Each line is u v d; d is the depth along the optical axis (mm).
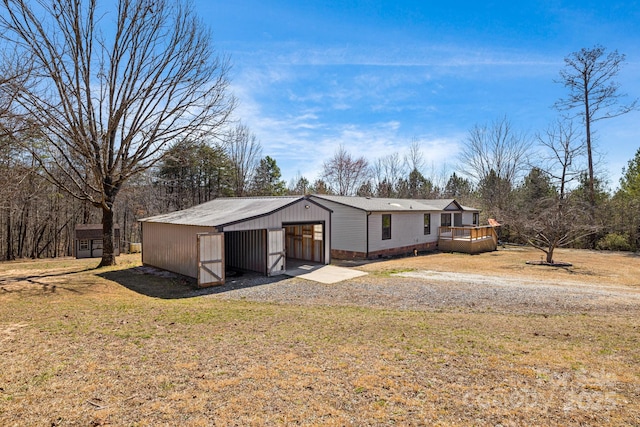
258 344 5551
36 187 20453
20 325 6301
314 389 4062
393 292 10102
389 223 19484
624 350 5480
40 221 23703
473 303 8891
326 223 15062
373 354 5203
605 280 12328
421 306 8586
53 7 11844
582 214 18719
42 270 13984
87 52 12930
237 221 11578
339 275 12836
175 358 4898
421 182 43281
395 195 42062
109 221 14805
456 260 17516
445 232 22891
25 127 9773
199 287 10750
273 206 13227
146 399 3748
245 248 14258
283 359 4941
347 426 3328
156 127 14484
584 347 5625
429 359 5031
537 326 6832
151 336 5844
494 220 28734
